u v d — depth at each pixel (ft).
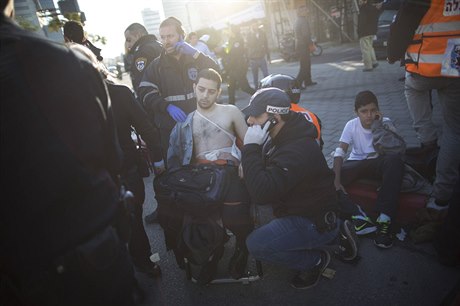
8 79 3.31
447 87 8.49
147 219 11.46
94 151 3.71
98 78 4.19
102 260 3.83
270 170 6.51
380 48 34.30
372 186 9.57
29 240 3.58
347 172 9.79
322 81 29.55
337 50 53.98
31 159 3.39
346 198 9.10
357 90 24.08
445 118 8.73
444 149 8.51
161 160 8.86
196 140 8.45
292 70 41.73
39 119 3.39
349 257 8.21
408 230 8.98
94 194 3.74
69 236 3.61
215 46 38.68
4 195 3.45
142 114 7.82
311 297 7.45
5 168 3.38
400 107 18.43
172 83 10.56
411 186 8.91
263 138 6.70
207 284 8.16
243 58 26.23
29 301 3.90
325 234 7.20
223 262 8.93
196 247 6.93
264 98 6.61
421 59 8.73
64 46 3.81
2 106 3.29
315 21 68.54
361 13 29.04
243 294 7.82
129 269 4.42
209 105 8.28
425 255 8.06
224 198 7.09
